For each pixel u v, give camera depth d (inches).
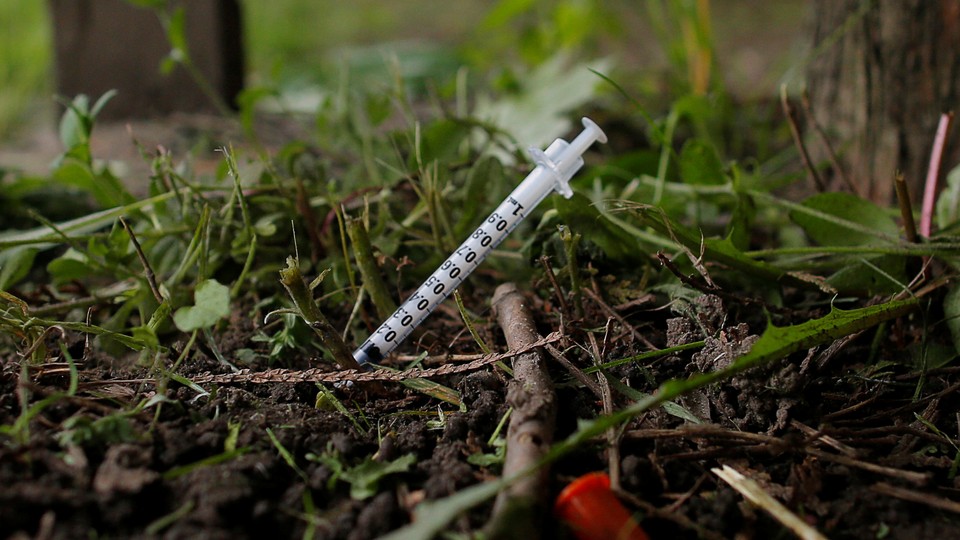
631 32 38.4
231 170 12.8
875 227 13.6
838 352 12.4
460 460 10.7
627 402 11.5
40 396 11.1
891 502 10.4
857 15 16.7
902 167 16.7
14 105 27.2
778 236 15.9
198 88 22.5
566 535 9.8
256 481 10.2
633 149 20.7
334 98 19.8
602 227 13.2
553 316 12.9
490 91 26.2
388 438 10.9
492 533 9.2
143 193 17.8
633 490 10.4
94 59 22.6
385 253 13.7
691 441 11.1
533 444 10.0
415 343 13.0
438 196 13.7
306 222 13.9
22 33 31.0
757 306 12.9
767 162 19.1
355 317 13.5
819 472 10.6
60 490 9.7
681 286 12.9
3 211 16.3
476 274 14.7
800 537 10.0
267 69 36.2
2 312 12.0
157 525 9.6
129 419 10.7
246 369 12.1
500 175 14.2
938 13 15.9
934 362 12.4
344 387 11.8
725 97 20.1
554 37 26.3
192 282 13.9
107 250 13.6
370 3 50.9
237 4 22.5
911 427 11.4
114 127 22.2
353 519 10.0
